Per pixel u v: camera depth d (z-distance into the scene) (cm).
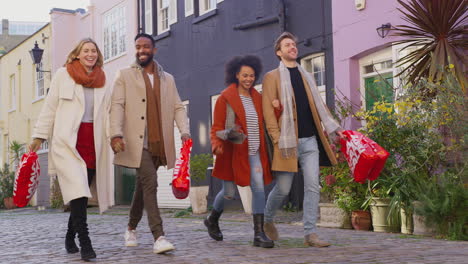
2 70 2795
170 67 1544
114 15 1866
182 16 1488
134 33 1733
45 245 634
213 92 1363
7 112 2728
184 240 624
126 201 1733
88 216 1266
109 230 830
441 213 612
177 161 514
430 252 491
